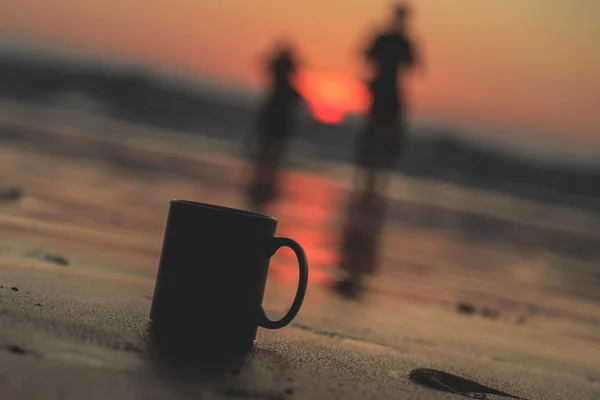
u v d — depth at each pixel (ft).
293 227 25.08
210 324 7.45
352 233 26.73
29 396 4.72
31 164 31.04
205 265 7.46
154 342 6.84
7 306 7.16
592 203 99.81
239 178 45.06
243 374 6.35
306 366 7.22
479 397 7.43
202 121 112.27
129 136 70.95
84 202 22.12
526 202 86.99
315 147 109.09
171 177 37.68
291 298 12.14
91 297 8.76
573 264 30.27
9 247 11.97
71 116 85.46
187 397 5.36
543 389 8.52
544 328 14.37
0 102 89.30
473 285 19.04
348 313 11.67
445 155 119.24
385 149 48.98
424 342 10.32
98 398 4.94
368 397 6.45
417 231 32.81
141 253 14.80
